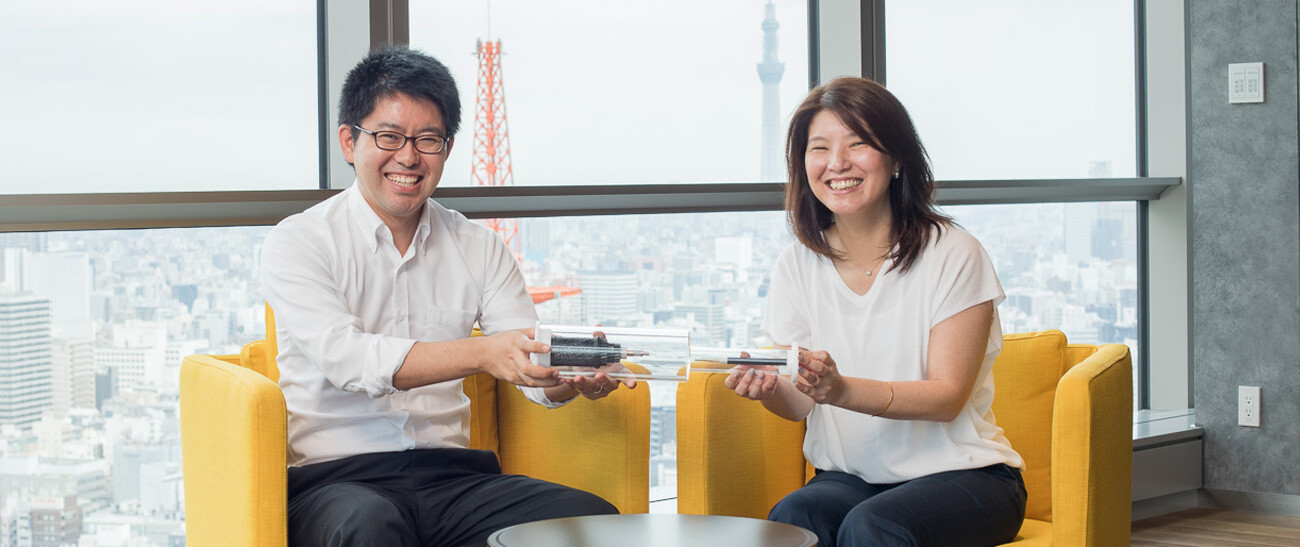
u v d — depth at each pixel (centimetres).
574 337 175
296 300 192
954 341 200
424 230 208
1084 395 194
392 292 205
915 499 185
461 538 190
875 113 201
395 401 201
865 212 207
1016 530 201
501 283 216
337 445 197
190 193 240
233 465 177
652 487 317
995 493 195
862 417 207
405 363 183
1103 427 199
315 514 178
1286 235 384
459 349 182
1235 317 395
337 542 168
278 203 256
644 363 176
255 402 172
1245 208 391
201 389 191
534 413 231
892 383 192
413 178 197
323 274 197
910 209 208
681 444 223
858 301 210
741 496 228
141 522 253
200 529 193
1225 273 396
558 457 228
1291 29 380
